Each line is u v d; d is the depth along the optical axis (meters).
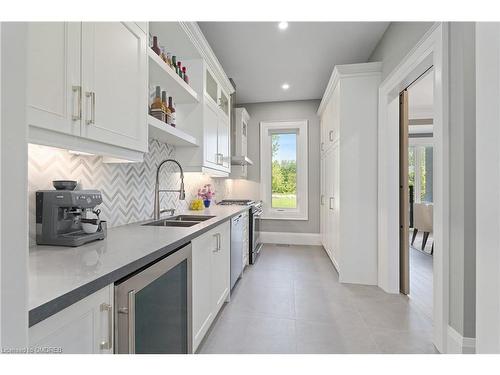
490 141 0.66
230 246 2.56
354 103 3.00
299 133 5.07
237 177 4.55
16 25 0.43
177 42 2.28
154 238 1.36
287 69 3.76
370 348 1.78
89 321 0.75
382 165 2.84
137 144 1.44
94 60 1.12
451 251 1.71
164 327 1.20
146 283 1.03
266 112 5.16
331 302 2.51
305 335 1.94
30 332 0.59
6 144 0.41
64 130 0.97
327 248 4.13
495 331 0.64
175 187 2.68
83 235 1.24
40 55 0.88
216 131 3.04
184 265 1.44
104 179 1.67
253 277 3.19
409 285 2.88
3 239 0.40
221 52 3.28
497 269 0.64
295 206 5.16
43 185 1.25
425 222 4.59
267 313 2.28
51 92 0.92
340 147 3.04
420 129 6.46
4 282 0.40
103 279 0.79
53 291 0.67
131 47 1.39
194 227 1.74
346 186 3.04
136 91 1.44
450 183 1.71
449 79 1.71
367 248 2.98
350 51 3.26
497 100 0.63
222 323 2.11
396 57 2.53
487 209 0.67
